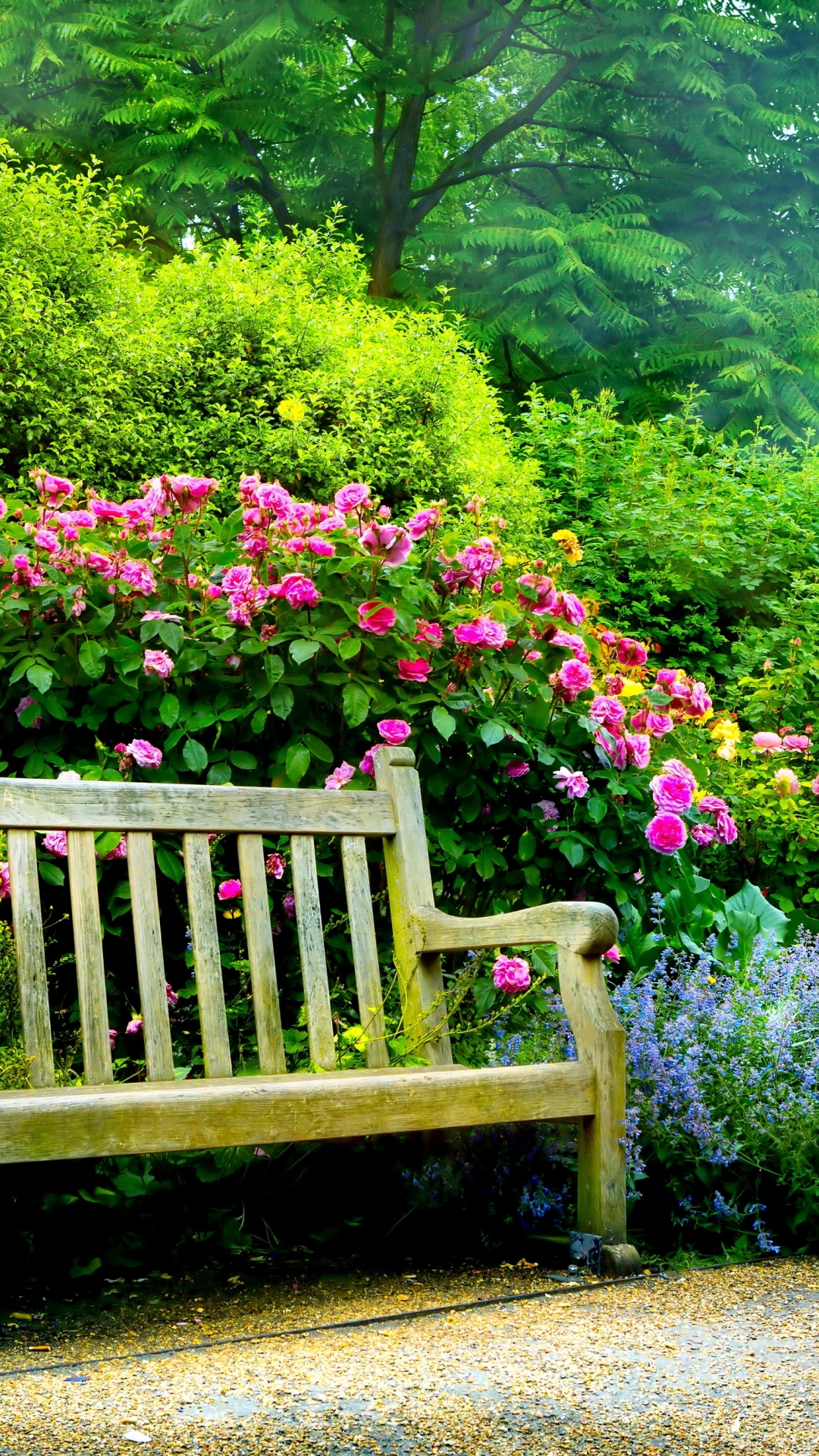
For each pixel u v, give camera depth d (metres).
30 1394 1.81
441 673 3.58
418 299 12.45
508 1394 1.80
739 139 13.87
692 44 13.22
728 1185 2.95
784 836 5.16
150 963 2.65
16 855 2.57
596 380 13.49
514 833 3.75
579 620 3.62
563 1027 3.14
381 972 3.48
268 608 3.45
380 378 6.82
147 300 6.75
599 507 8.12
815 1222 2.89
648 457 8.69
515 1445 1.61
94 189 11.61
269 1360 1.98
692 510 8.09
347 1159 3.09
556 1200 2.83
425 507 6.45
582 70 13.41
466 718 3.56
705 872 5.17
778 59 14.20
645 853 3.70
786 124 13.53
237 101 12.09
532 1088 2.58
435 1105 2.47
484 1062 3.26
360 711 3.32
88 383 6.14
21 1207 2.74
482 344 13.29
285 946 3.54
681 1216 2.95
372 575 3.42
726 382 12.80
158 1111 2.20
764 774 5.28
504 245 12.95
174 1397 1.79
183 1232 2.81
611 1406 1.75
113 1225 2.78
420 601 3.56
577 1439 1.63
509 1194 2.92
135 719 3.51
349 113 12.89
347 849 2.99
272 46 11.76
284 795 2.89
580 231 12.78
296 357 6.78
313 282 7.79
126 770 3.34
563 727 3.66
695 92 13.48
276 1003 2.79
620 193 14.12
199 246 12.55
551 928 2.73
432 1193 2.94
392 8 12.44
